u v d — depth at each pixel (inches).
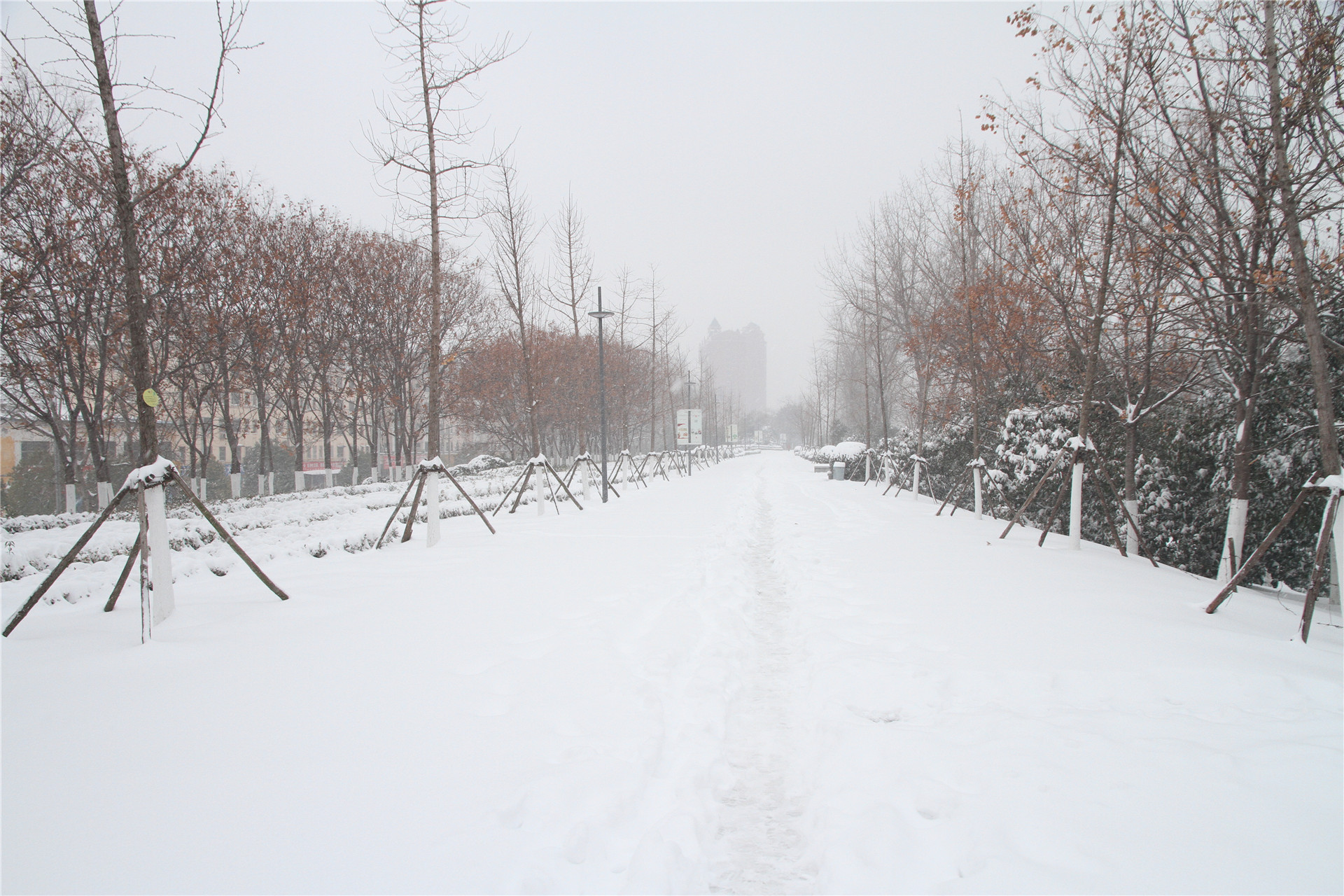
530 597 286.4
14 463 1079.0
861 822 124.7
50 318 717.9
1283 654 207.8
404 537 440.8
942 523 556.4
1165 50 320.2
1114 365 464.1
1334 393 336.5
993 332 577.9
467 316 1298.0
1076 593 291.0
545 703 172.6
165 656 198.8
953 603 276.8
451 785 129.8
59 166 628.1
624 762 144.6
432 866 104.7
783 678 216.4
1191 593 296.0
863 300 1017.5
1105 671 192.1
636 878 107.2
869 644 227.6
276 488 1508.4
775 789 150.9
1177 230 316.8
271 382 1129.4
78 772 131.7
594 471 944.9
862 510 666.8
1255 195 291.9
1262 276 280.2
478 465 1443.2
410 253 1144.2
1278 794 125.1
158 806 119.9
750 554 446.6
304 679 183.9
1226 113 291.3
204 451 956.0
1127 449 436.1
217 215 845.8
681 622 257.4
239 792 125.5
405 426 1328.7
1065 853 108.7
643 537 477.4
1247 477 334.3
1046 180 413.4
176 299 759.7
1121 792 127.1
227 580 318.7
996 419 685.3
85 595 296.4
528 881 102.5
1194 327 340.5
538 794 127.8
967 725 162.1
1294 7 277.7
